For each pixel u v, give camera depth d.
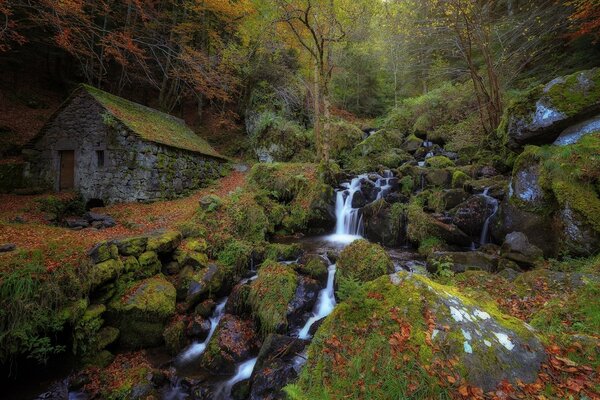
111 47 12.76
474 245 7.78
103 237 7.44
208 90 16.08
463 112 14.75
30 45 18.67
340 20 13.65
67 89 20.91
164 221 9.72
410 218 8.77
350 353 2.72
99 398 4.76
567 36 11.52
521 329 2.95
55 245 6.07
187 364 5.42
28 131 16.47
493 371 2.50
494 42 13.55
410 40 13.95
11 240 6.47
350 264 6.40
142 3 14.97
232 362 5.18
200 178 15.70
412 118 17.11
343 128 17.02
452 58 17.39
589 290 4.00
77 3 10.59
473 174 9.95
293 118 19.80
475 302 3.27
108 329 5.68
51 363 5.25
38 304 5.01
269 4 14.91
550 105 7.32
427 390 2.37
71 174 13.55
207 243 8.16
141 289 6.26
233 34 18.22
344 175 12.04
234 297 6.43
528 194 6.72
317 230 10.63
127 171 12.62
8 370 4.86
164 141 13.50
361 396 2.46
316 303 6.19
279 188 11.84
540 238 6.26
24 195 12.85
